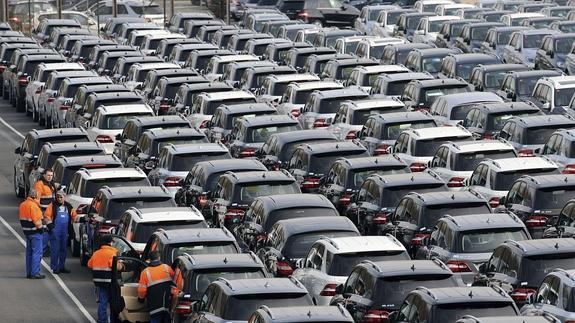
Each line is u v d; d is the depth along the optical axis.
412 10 150.62
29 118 123.81
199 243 56.56
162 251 56.50
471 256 55.12
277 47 129.75
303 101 100.69
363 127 84.69
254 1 187.62
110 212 66.75
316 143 77.25
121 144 88.06
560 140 74.88
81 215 71.69
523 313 49.00
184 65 129.88
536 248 51.47
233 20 184.75
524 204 63.53
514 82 96.50
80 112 101.44
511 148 72.06
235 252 56.81
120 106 93.94
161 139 82.38
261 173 69.94
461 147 72.12
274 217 62.19
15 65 131.25
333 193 71.25
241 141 85.81
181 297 51.53
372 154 82.50
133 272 56.75
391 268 49.97
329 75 114.06
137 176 73.06
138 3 187.38
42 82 121.06
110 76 127.38
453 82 96.50
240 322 47.59
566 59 111.50
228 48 141.75
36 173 83.19
